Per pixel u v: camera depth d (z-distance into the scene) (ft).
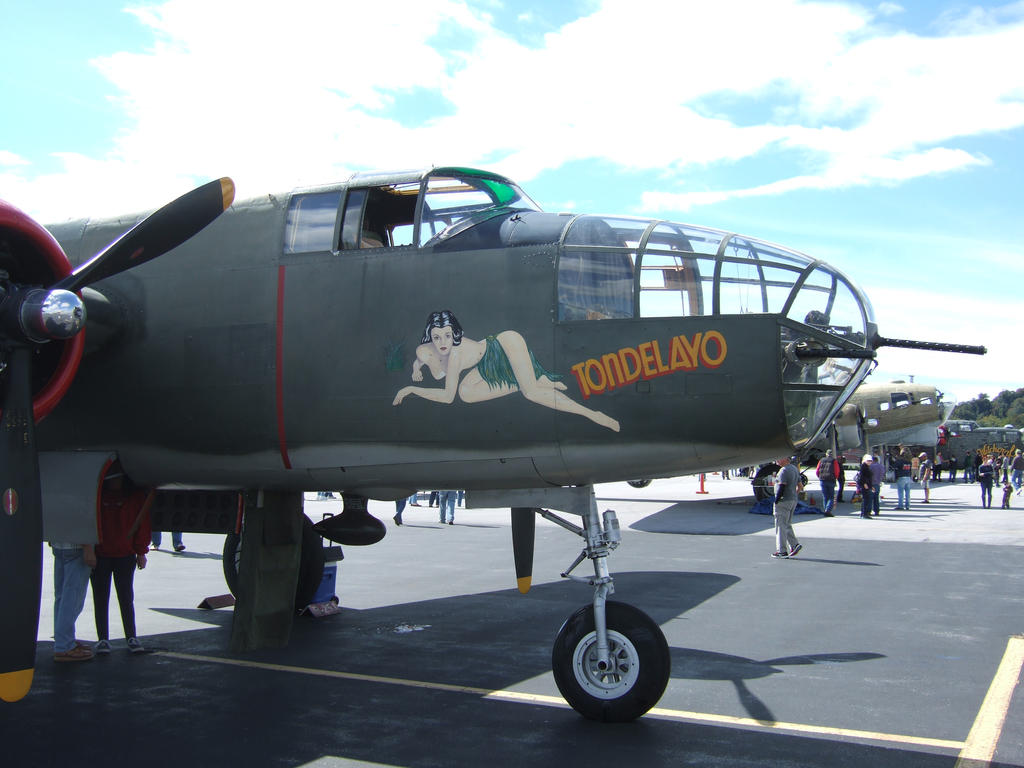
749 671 22.34
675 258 18.88
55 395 18.43
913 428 105.70
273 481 21.97
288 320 20.68
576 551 49.49
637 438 18.25
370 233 21.56
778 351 17.70
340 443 20.38
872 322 19.39
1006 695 20.10
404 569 41.68
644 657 17.76
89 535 22.03
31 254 18.25
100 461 22.17
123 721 18.24
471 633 27.30
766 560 44.34
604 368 18.38
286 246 21.15
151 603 32.60
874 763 15.66
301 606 29.55
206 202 18.08
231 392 21.02
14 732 17.51
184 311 21.59
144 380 21.79
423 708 19.20
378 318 19.99
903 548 49.01
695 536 55.47
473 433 19.21
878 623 28.40
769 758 15.93
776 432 17.67
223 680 21.58
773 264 18.93
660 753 16.20
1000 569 40.83
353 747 16.58
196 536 56.24
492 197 20.99
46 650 25.26
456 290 19.56
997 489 112.78
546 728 17.76
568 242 19.26
